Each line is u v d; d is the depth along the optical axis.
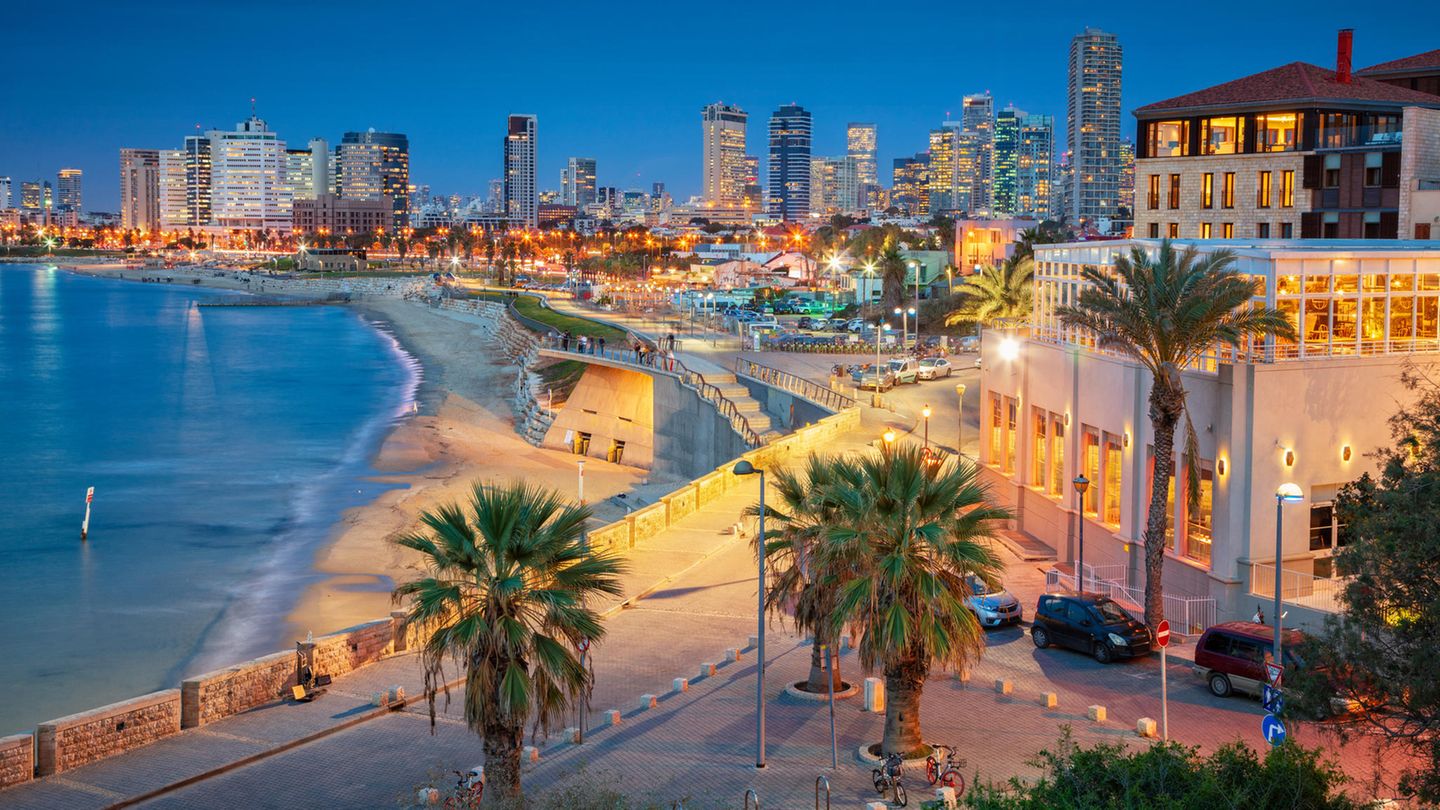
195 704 34.88
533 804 26.09
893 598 28.83
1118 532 48.12
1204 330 38.03
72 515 81.81
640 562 52.88
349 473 96.38
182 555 71.50
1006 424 60.22
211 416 127.00
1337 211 79.00
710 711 34.53
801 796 28.00
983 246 193.12
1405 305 42.31
